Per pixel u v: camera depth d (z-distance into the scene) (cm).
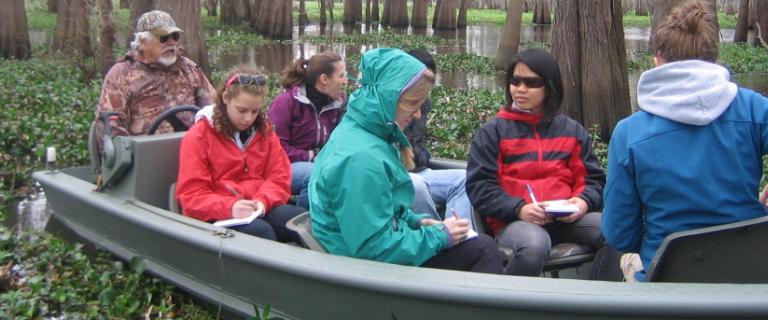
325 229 359
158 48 530
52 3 3656
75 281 462
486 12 5594
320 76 526
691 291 279
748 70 1992
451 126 922
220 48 2677
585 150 436
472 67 2061
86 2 1481
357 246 339
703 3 303
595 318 291
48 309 436
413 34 3478
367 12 4025
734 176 297
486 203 420
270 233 434
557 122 436
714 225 301
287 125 532
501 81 1792
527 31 3916
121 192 477
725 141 295
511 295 301
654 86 303
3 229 534
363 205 331
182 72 557
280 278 371
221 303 412
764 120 296
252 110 438
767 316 266
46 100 1049
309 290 360
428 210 432
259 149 459
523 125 432
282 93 545
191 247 411
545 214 410
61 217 544
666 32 302
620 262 384
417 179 435
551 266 414
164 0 1472
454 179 479
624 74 895
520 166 428
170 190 459
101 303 429
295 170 511
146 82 534
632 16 5203
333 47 2781
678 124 297
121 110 527
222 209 431
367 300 339
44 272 479
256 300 393
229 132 442
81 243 518
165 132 546
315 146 540
